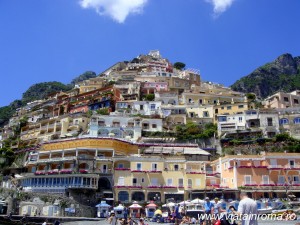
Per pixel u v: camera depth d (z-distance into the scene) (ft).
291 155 247.50
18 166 342.64
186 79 524.52
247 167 241.14
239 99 442.91
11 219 195.21
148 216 198.59
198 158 278.67
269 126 339.57
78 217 200.95
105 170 259.80
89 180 235.61
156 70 611.47
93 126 339.57
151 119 362.53
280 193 233.14
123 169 240.94
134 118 360.28
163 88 488.02
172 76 554.05
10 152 379.55
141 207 200.03
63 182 244.42
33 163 301.63
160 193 234.99
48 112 478.59
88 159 261.85
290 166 244.42
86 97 449.89
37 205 223.30
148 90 478.18
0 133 492.13
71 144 288.51
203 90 478.18
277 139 321.73
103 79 555.28
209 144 336.90
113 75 577.02
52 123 401.90
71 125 378.53
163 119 372.99
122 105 408.26
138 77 535.60
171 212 164.76
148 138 333.21
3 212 222.07
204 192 224.94
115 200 230.27
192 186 237.86
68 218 192.24
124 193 233.14
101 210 211.00
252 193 230.27
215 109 392.68
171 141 335.88
